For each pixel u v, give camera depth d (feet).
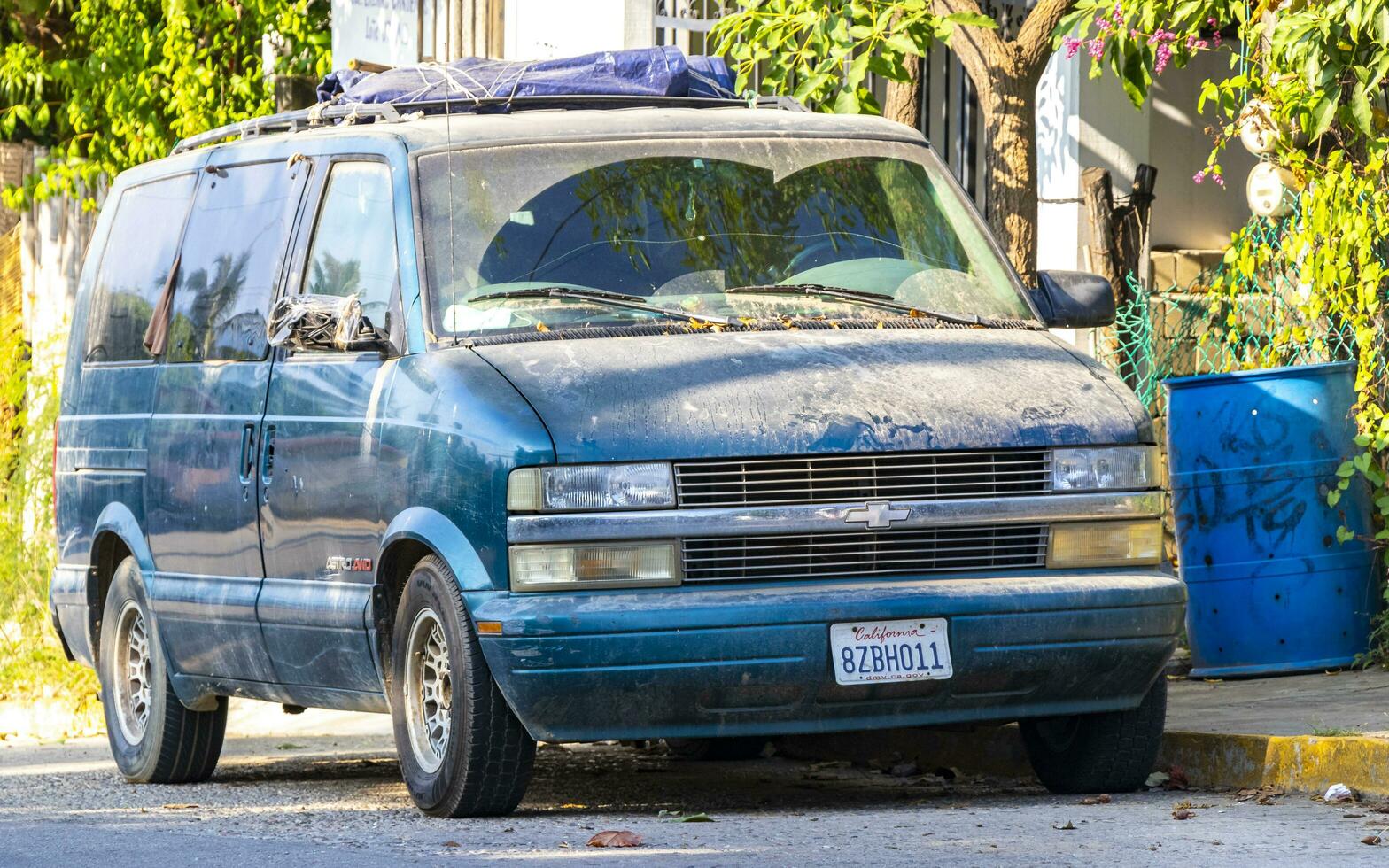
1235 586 45.44
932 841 27.94
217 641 38.37
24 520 69.46
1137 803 32.22
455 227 34.01
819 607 30.07
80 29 79.82
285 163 38.68
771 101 40.27
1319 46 42.60
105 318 44.65
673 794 37.19
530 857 27.43
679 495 30.25
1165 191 64.75
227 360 38.63
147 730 41.96
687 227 34.71
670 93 40.45
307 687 36.40
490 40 61.72
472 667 30.73
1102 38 48.44
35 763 49.52
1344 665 44.93
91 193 76.23
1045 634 30.99
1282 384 44.96
